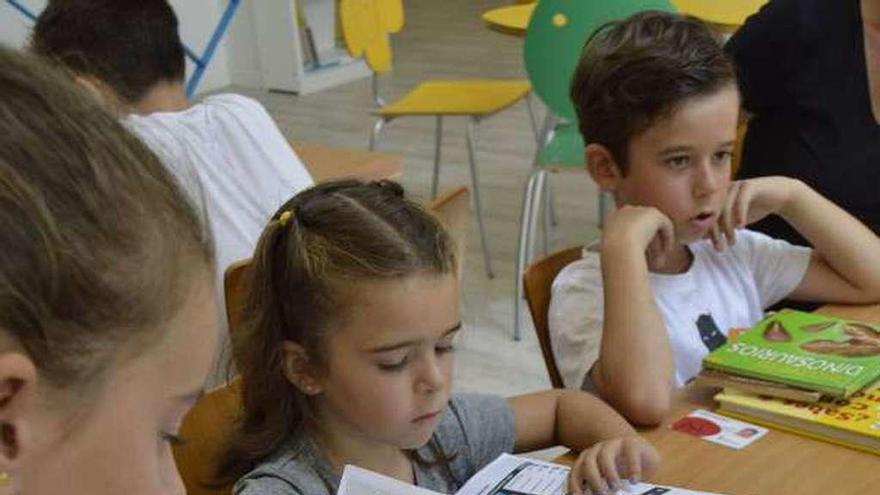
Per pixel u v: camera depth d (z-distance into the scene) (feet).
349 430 4.15
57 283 1.39
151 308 1.50
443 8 29.91
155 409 1.55
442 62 23.90
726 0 11.73
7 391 1.38
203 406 4.34
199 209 1.66
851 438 4.17
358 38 14.26
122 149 1.54
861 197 7.03
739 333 5.16
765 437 4.31
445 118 19.36
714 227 5.57
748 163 7.52
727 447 4.25
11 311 1.37
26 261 1.37
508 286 12.34
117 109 1.81
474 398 4.74
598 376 4.97
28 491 1.44
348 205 4.12
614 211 5.45
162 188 1.57
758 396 4.50
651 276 5.54
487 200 15.23
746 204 5.63
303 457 4.16
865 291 5.71
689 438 4.34
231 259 7.11
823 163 7.09
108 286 1.44
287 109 21.61
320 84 22.97
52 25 7.11
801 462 4.11
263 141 7.39
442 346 4.09
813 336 4.88
